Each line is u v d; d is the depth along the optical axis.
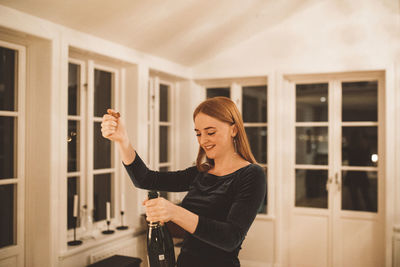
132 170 1.40
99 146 3.28
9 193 2.54
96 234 3.12
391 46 3.66
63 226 2.66
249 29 3.85
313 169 4.10
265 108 4.24
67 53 2.68
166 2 2.79
